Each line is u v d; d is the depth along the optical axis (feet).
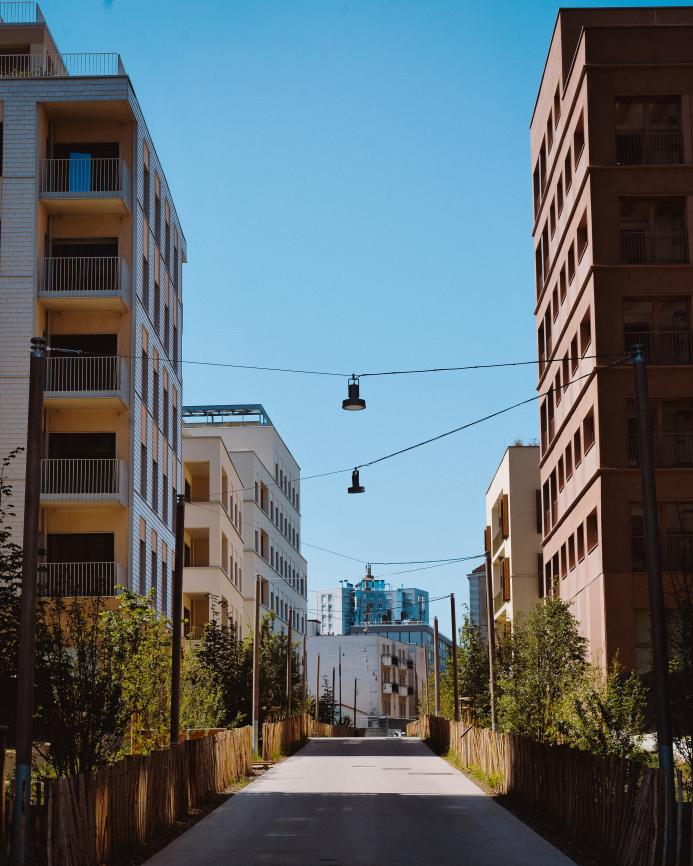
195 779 87.71
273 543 312.29
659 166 146.00
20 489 142.10
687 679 63.82
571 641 127.95
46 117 153.58
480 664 188.65
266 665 205.05
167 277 182.91
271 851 62.39
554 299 175.73
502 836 68.80
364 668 518.78
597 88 147.54
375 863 58.18
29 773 51.85
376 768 133.80
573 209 156.87
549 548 182.91
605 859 57.31
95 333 152.25
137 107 156.25
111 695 76.89
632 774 54.65
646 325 144.56
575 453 157.89
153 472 167.73
